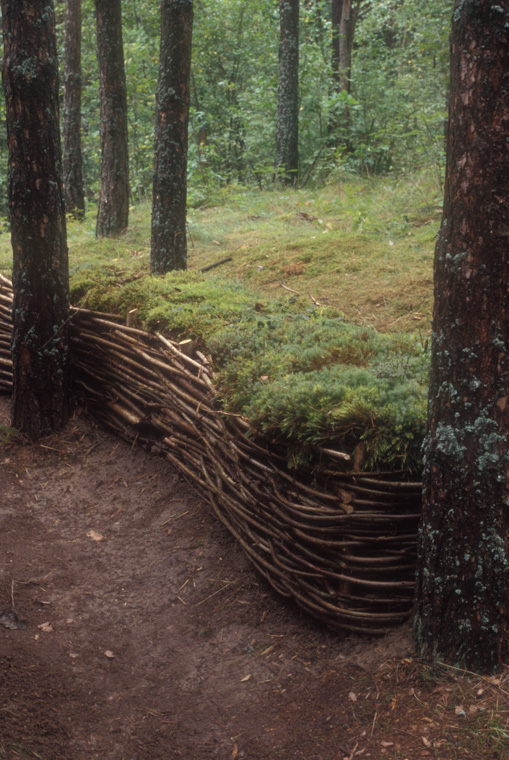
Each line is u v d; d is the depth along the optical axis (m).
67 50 9.60
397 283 5.83
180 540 3.65
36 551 3.59
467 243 2.22
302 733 2.36
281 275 6.41
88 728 2.43
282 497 3.00
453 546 2.35
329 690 2.54
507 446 2.26
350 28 13.34
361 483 2.77
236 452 3.30
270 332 4.12
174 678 2.75
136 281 5.07
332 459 2.83
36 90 4.22
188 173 10.41
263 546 3.17
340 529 2.79
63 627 3.01
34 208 4.38
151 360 4.18
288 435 2.88
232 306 4.64
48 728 2.37
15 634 2.89
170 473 4.15
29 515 3.92
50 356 4.57
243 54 13.73
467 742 2.11
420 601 2.52
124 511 3.96
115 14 7.98
